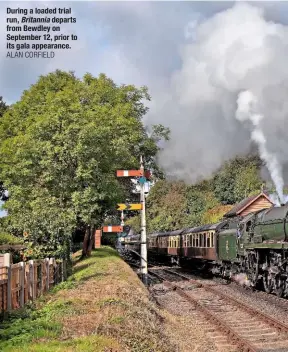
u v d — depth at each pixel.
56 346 7.32
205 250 27.11
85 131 20.19
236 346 9.73
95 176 21.05
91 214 21.25
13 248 18.47
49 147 20.19
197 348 9.42
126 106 25.33
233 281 22.16
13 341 7.75
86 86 25.73
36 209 18.44
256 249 18.50
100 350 7.11
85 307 10.64
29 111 25.75
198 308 14.45
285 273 15.80
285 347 9.37
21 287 11.93
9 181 21.61
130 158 24.00
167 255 39.75
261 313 12.23
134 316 9.84
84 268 20.78
